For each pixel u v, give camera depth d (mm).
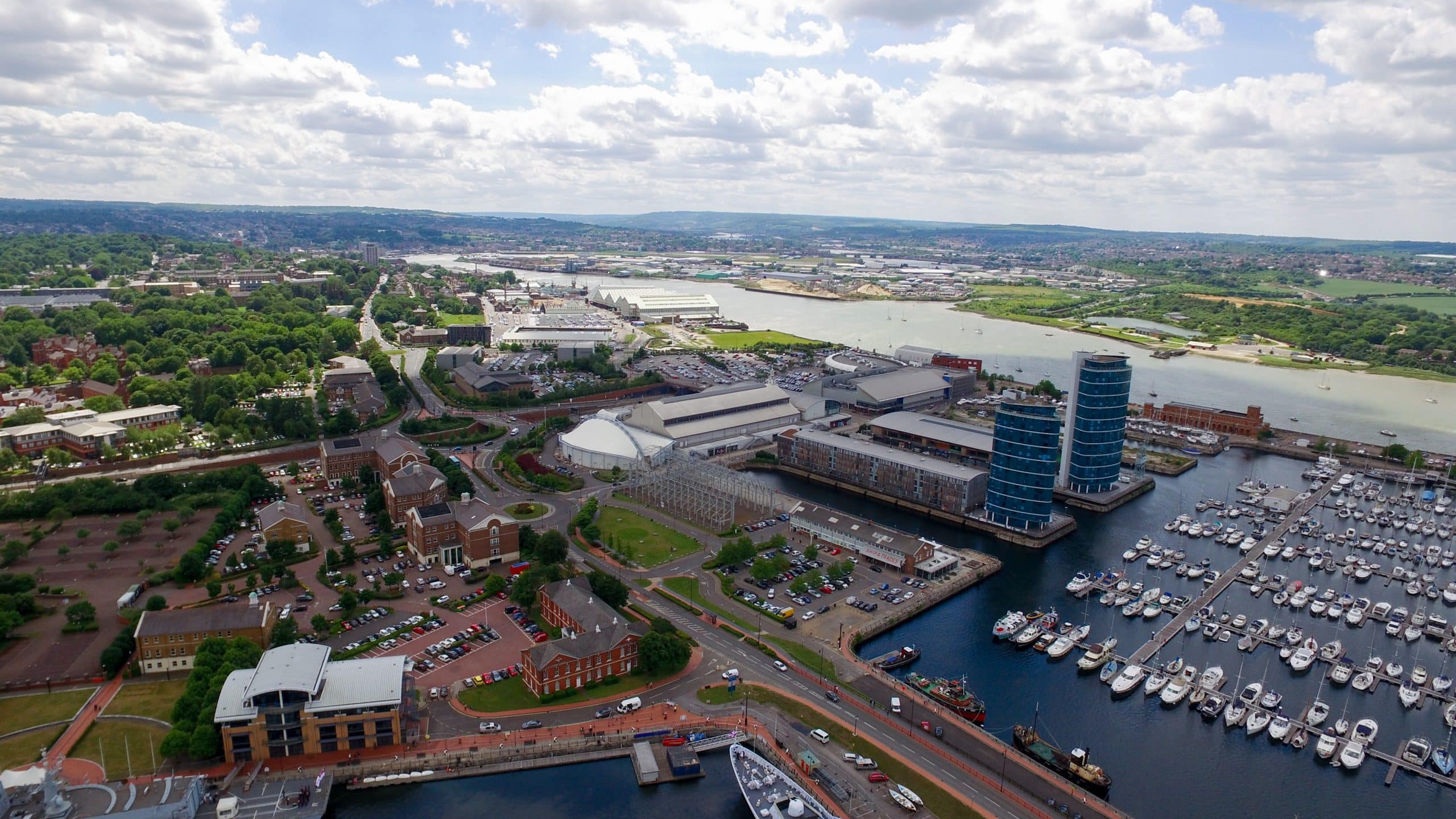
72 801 169125
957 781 188625
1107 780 193000
